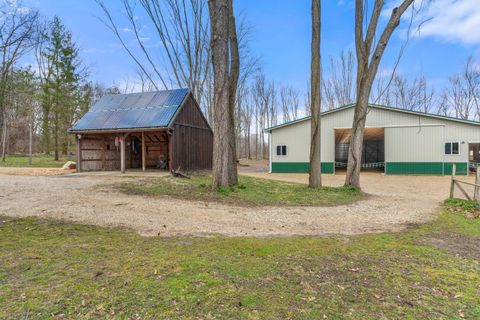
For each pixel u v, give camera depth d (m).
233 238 4.34
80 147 13.95
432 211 6.95
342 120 19.36
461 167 17.44
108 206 6.34
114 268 3.08
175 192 8.60
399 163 18.53
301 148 20.11
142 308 2.29
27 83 19.73
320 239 4.36
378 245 4.11
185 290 2.60
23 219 5.04
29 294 2.48
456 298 2.58
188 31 18.94
